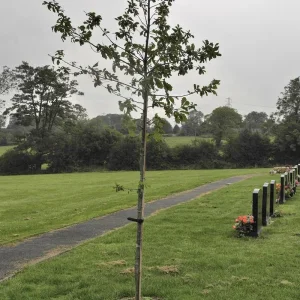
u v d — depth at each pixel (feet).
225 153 185.06
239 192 56.24
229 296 16.78
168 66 13.34
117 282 18.85
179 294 17.10
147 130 13.97
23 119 213.05
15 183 106.01
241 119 262.06
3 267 22.54
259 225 29.66
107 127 196.54
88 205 51.65
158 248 25.48
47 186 91.66
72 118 218.59
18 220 42.09
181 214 38.40
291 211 39.37
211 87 13.57
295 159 179.22
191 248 25.32
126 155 186.29
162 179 97.35
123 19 13.53
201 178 92.32
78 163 192.34
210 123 231.50
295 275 19.49
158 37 13.35
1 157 197.47
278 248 24.93
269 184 36.81
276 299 16.46
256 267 20.90
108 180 108.37
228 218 35.99
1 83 212.64
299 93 204.33
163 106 13.50
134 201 51.39
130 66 13.24
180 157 185.47
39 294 17.52
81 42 13.37
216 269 20.80
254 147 181.88
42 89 210.59
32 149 197.57
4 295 17.47
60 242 28.94
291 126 182.91
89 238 30.19
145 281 18.80
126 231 31.09
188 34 13.58
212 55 13.37
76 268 21.35
